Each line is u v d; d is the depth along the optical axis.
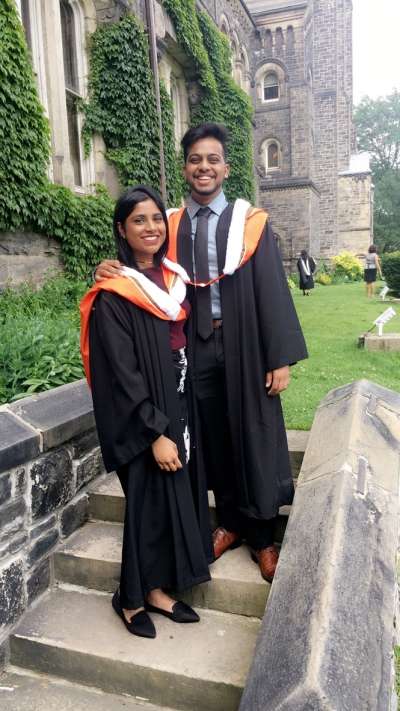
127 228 2.31
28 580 2.75
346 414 3.09
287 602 1.86
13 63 6.34
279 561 2.13
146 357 2.27
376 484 2.44
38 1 7.64
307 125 27.03
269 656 1.70
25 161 6.62
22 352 3.80
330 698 1.43
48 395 3.22
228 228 2.44
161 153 10.10
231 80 15.09
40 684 2.50
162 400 2.29
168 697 2.34
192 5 12.26
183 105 13.31
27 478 2.72
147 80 9.71
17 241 6.79
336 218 32.25
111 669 2.40
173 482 2.35
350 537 2.03
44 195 6.93
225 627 2.56
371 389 3.59
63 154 8.02
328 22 30.86
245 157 15.97
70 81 8.94
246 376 2.45
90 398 3.41
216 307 2.48
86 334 2.35
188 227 2.53
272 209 27.39
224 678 2.24
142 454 2.33
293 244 27.25
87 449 3.33
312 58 29.73
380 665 1.61
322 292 17.98
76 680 2.49
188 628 2.55
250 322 2.43
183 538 2.38
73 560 2.93
